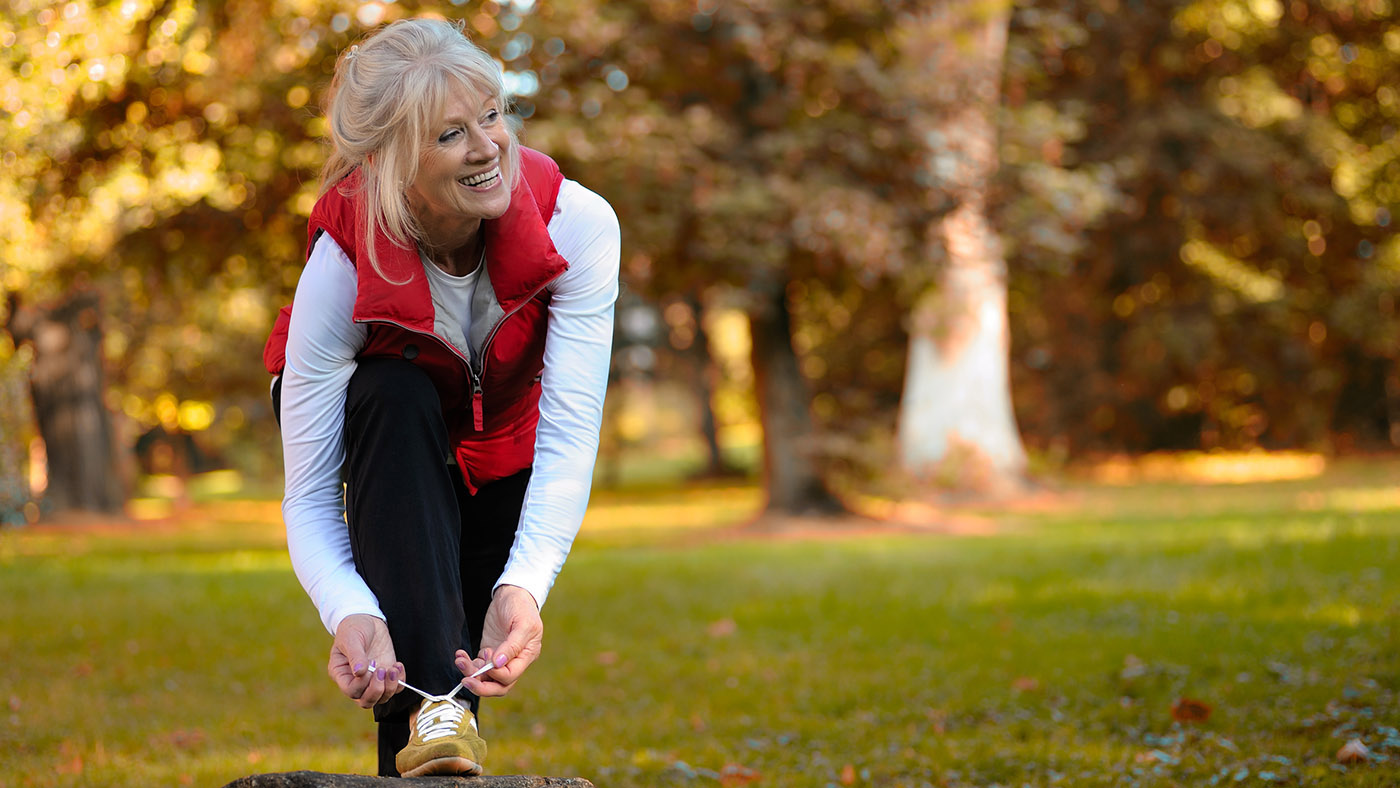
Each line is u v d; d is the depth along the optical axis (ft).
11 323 69.31
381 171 6.41
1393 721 13.79
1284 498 57.52
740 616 27.40
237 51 38.83
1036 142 49.75
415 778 6.36
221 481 150.30
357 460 6.84
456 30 6.64
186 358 84.99
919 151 46.44
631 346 104.47
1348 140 81.25
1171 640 20.74
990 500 64.90
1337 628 20.38
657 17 43.88
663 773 13.99
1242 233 81.25
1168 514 52.49
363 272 6.66
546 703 19.01
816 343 95.35
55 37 24.52
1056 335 90.99
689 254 44.45
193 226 44.50
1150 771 12.75
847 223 42.86
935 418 66.90
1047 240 48.65
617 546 48.16
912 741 15.37
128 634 25.26
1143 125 76.28
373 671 6.35
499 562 7.86
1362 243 85.30
